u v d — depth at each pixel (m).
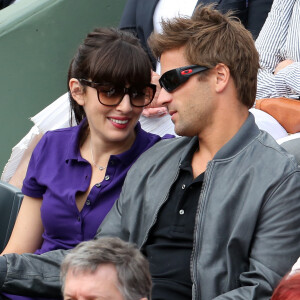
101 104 10.20
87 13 19.09
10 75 18.52
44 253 9.52
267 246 8.06
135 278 6.73
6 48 18.34
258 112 13.13
